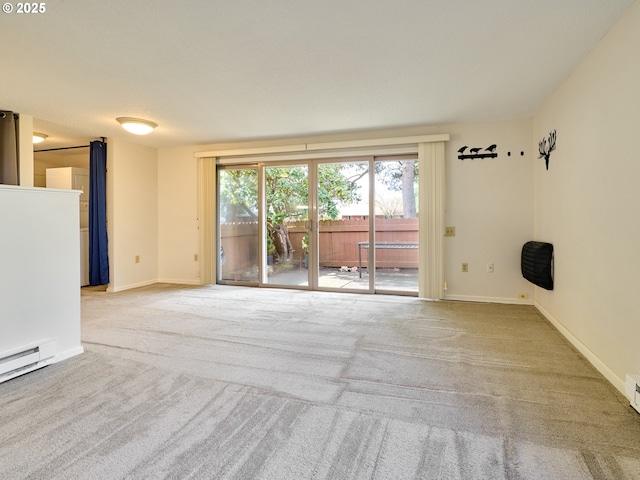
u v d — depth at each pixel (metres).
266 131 4.46
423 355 2.49
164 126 4.24
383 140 4.29
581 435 1.55
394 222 4.55
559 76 2.79
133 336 2.93
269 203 5.10
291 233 5.00
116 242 4.86
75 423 1.65
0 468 1.35
